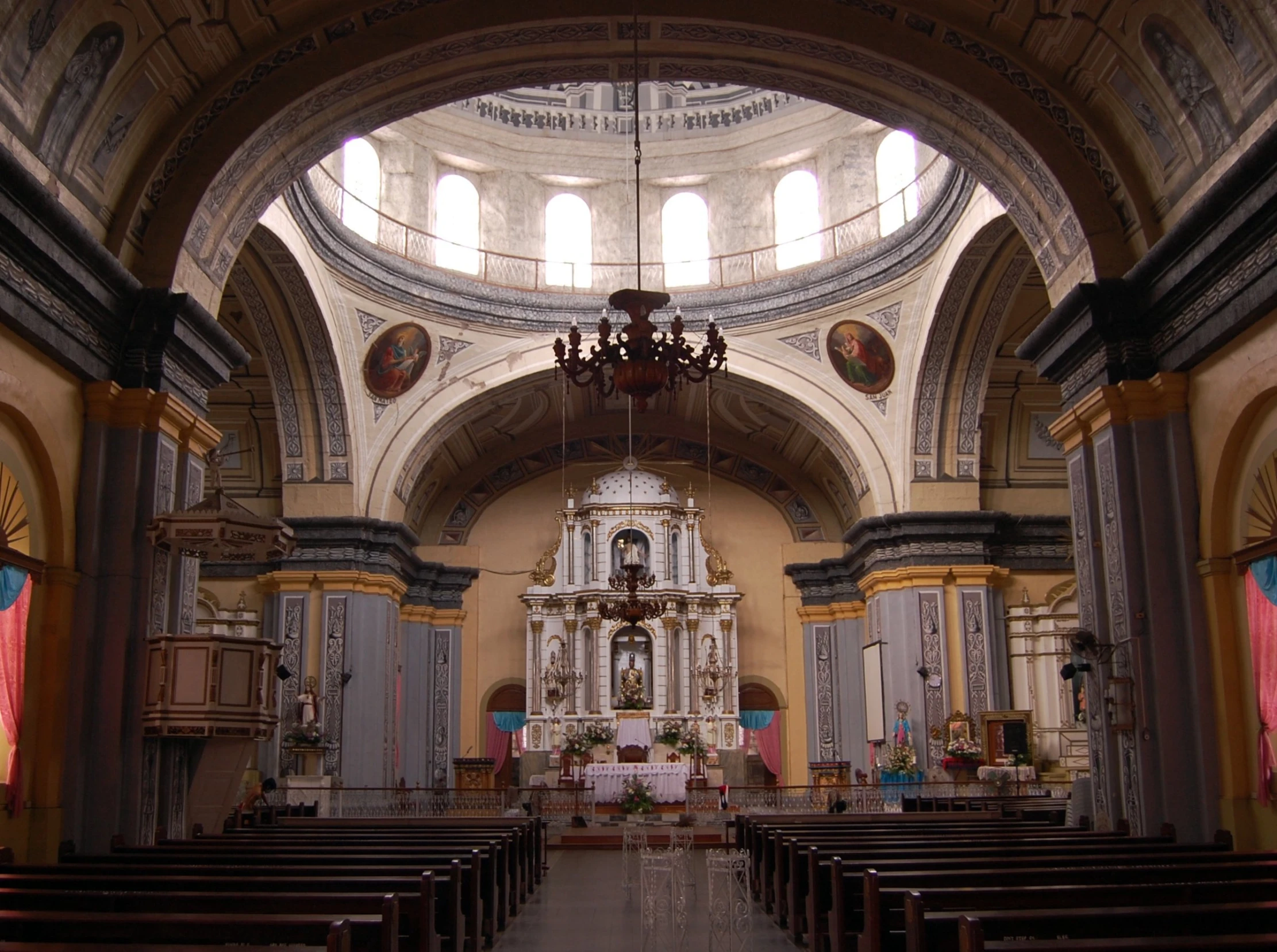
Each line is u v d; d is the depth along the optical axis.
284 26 12.42
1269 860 8.30
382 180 23.28
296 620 22.08
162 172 12.31
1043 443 23.80
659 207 25.16
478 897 8.54
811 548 28.23
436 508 28.25
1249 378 10.71
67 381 11.24
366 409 22.70
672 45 13.28
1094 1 11.59
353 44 12.70
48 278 10.45
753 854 12.27
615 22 12.88
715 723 26.69
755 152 24.75
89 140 11.28
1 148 9.17
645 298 11.17
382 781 22.11
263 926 5.50
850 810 20.72
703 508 28.44
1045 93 12.73
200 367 12.84
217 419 23.66
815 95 14.11
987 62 12.85
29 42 9.91
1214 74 10.84
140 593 11.50
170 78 11.91
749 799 21.28
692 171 24.98
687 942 9.27
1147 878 7.20
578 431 28.56
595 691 27.05
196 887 7.07
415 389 23.16
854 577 26.38
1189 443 11.82
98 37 10.66
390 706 22.97
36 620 10.83
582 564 27.72
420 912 6.43
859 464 23.11
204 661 11.41
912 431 22.45
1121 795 11.96
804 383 23.39
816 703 27.02
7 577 10.21
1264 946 4.71
